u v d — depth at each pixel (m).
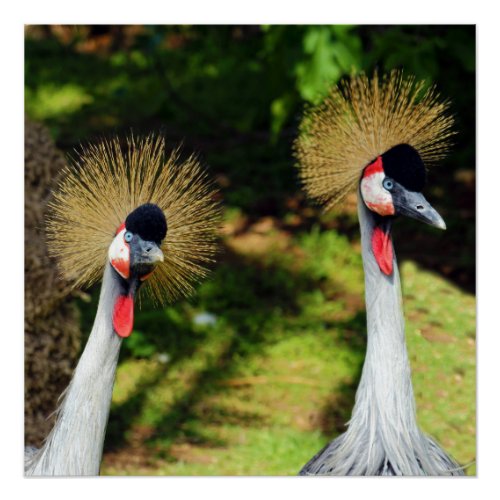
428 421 7.07
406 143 4.57
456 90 10.21
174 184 4.29
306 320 8.68
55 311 6.16
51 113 12.71
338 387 7.66
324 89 7.84
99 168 4.70
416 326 8.28
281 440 6.84
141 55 15.24
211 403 7.45
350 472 4.55
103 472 6.44
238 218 10.20
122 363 7.98
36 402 5.93
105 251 4.20
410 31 8.73
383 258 4.54
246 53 14.73
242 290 9.09
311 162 4.76
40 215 6.20
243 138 11.88
